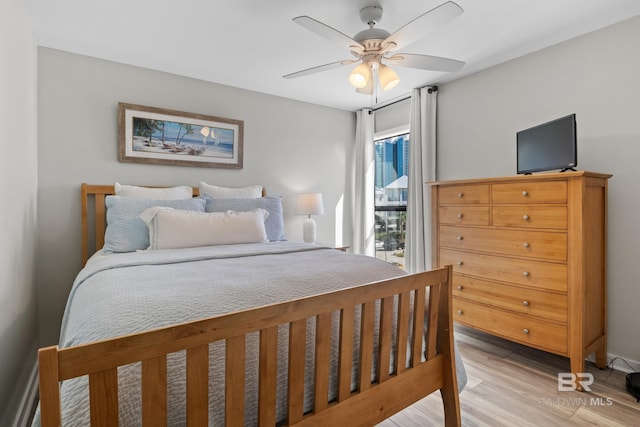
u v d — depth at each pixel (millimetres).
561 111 2381
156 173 2842
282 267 1504
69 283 2490
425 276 1332
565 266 1929
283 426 969
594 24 2139
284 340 1022
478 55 2580
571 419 1590
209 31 2193
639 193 2049
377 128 4000
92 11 1952
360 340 1135
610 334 2160
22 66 1749
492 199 2295
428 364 1374
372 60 1912
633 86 2061
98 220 2543
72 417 685
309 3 1882
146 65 2729
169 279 1258
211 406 869
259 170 3412
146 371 727
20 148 1709
